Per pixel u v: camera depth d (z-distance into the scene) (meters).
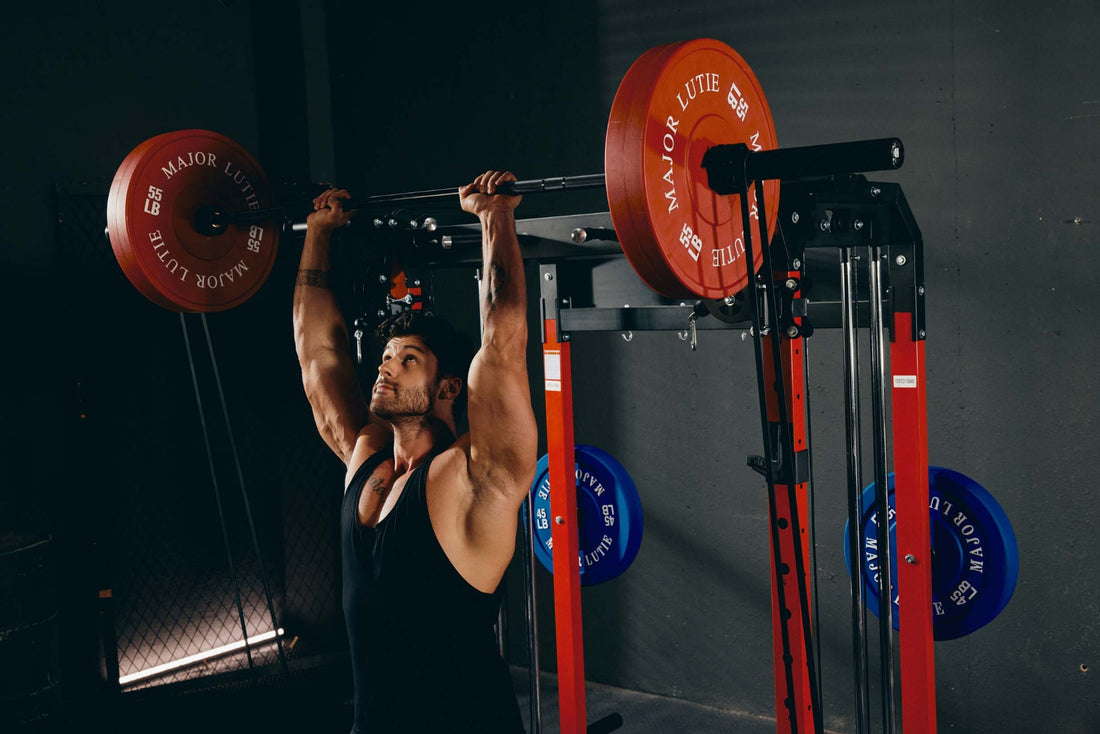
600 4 3.10
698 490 3.05
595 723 2.62
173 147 1.88
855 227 1.79
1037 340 2.48
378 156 3.67
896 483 1.96
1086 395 2.43
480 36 3.37
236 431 3.71
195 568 3.63
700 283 1.32
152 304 3.50
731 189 1.30
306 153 3.70
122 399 3.43
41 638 2.86
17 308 3.19
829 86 2.72
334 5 3.69
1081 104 2.38
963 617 2.11
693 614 3.10
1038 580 2.52
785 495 1.86
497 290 1.38
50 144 3.25
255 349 3.74
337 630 3.79
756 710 3.01
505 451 1.32
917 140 2.60
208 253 1.96
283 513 3.78
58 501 3.29
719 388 2.98
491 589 1.37
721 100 1.31
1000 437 2.55
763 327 1.59
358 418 1.69
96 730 3.07
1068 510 2.47
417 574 1.32
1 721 2.77
